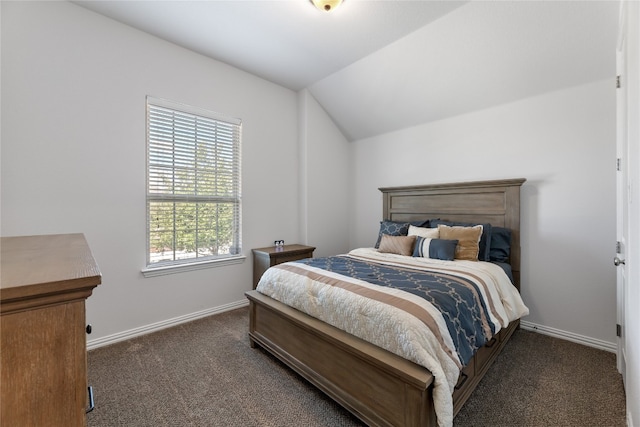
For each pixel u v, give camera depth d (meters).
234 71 3.24
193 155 2.96
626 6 1.61
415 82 3.07
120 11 2.33
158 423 1.54
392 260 2.64
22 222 2.07
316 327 1.74
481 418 1.56
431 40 2.60
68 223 2.25
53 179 2.18
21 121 2.05
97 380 1.91
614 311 2.31
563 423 1.52
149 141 2.67
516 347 2.36
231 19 2.41
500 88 2.76
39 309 0.42
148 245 2.66
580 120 2.45
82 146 2.30
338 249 4.23
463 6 2.24
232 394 1.77
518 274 2.74
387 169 3.89
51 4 2.16
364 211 4.18
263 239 3.54
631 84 1.45
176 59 2.80
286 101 3.77
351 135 4.24
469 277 2.02
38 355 0.43
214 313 3.09
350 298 1.69
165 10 2.32
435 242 2.65
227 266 3.21
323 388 1.70
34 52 2.10
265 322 2.24
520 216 2.76
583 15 2.06
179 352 2.28
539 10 2.13
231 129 3.26
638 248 1.21
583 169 2.44
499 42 2.42
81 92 2.29
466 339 1.56
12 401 0.41
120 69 2.48
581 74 2.39
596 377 1.93
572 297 2.50
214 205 3.13
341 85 3.50
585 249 2.44
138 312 2.59
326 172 4.05
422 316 1.43
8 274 0.48
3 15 1.99
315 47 2.83
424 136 3.50
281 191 3.72
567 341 2.48
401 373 1.29
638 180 1.22
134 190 2.57
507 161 2.85
